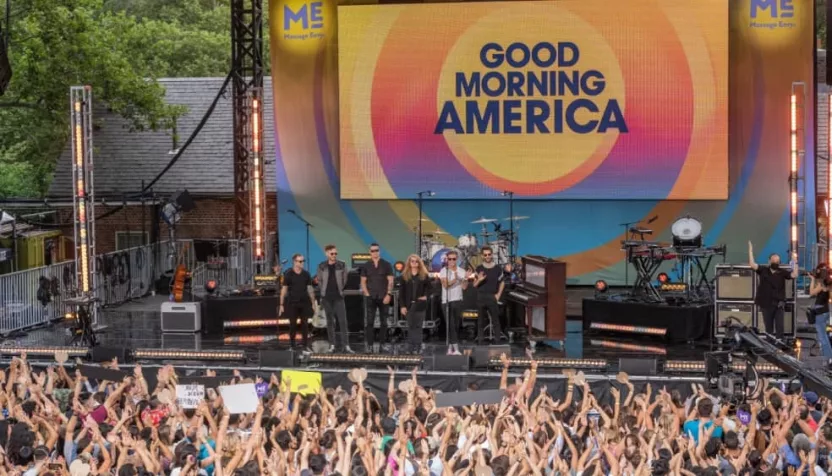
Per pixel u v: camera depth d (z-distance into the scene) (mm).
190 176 98500
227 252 83125
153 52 117000
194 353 58156
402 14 78812
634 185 77938
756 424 37875
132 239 99000
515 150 78625
